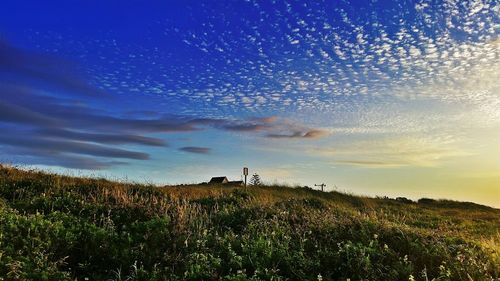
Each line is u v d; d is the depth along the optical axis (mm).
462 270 10367
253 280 9336
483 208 37500
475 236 18734
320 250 11422
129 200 15398
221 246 11633
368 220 14086
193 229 12836
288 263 10438
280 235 12859
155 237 11695
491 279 9938
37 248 9969
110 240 11219
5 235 10336
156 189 20312
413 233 12883
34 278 8805
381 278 10039
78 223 12227
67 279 9148
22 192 16031
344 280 9961
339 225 13672
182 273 9922
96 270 10000
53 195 15852
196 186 31141
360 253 11023
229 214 15703
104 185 19062
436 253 11336
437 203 39406
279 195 30188
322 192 35094
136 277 9555
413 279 9695
